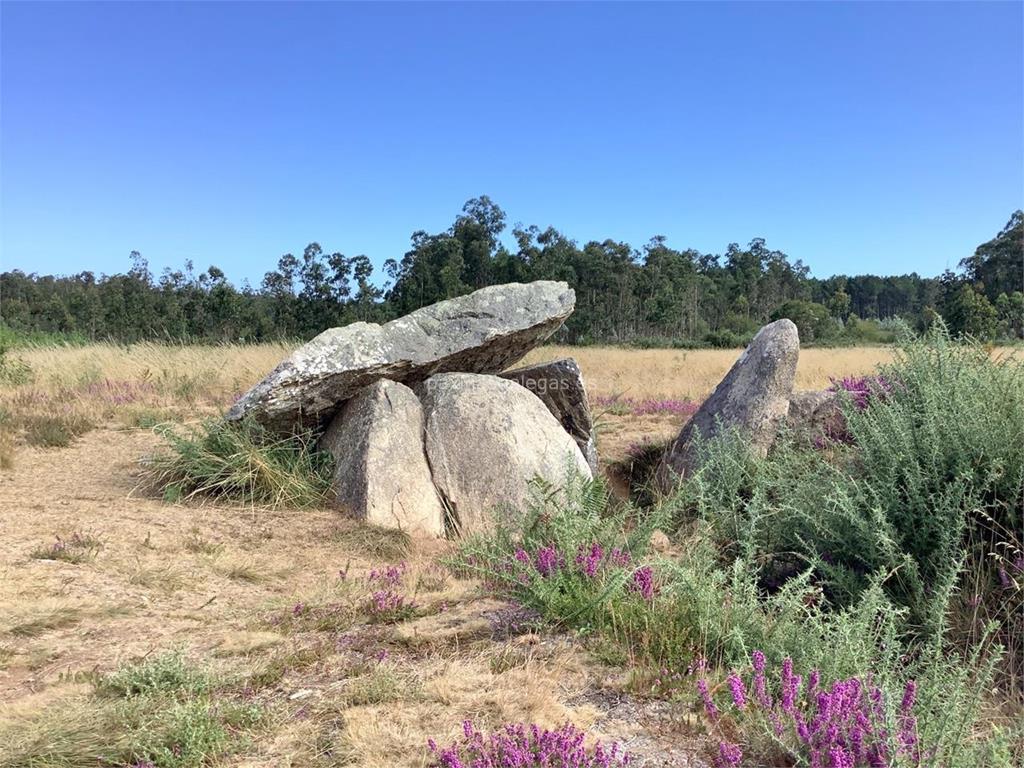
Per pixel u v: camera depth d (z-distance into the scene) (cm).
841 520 391
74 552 407
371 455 550
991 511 360
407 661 292
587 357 2231
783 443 544
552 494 446
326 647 303
